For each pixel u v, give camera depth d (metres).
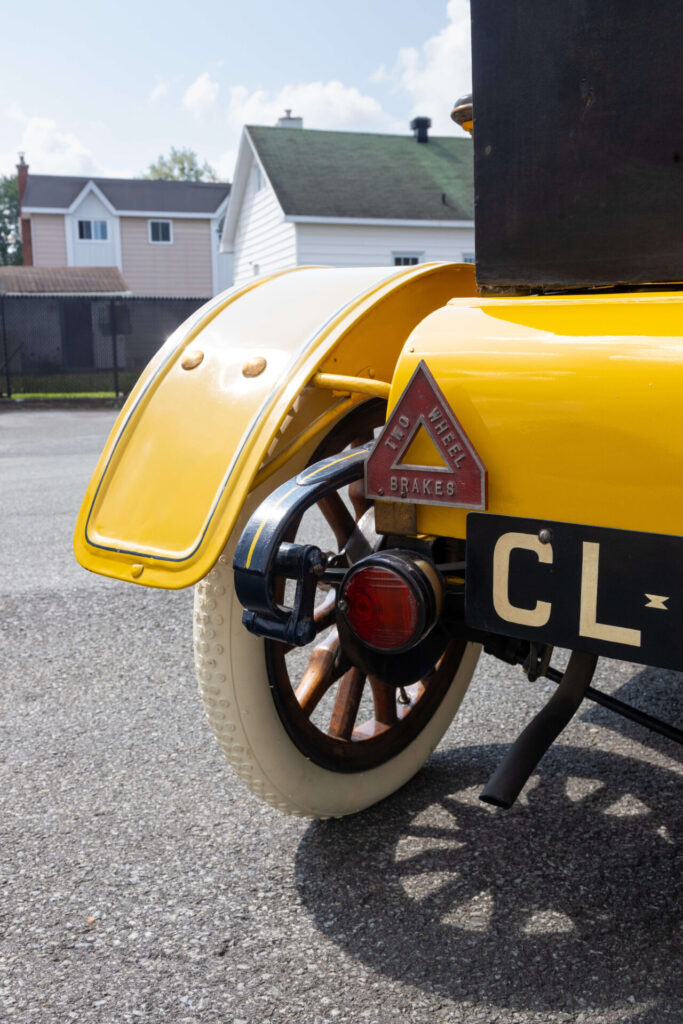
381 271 2.10
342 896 1.93
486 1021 1.57
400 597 1.52
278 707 1.97
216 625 1.87
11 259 63.50
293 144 22.83
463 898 1.92
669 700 2.92
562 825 2.19
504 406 1.47
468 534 1.52
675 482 1.32
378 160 23.05
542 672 1.87
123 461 1.83
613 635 1.39
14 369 19.16
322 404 1.90
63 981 1.68
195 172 63.62
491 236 1.66
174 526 1.69
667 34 1.37
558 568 1.43
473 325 1.57
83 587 4.35
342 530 2.27
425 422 1.55
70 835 2.18
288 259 21.03
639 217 1.47
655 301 1.45
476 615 1.53
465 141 25.23
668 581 1.33
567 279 1.58
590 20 1.45
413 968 1.70
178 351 1.94
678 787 2.36
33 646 3.52
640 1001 1.60
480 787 2.39
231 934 1.81
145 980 1.68
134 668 3.28
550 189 1.56
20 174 37.75
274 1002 1.62
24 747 2.65
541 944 1.76
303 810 2.09
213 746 2.65
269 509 1.55
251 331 1.92
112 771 2.50
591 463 1.39
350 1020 1.58
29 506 6.41
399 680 1.71
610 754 2.55
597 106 1.47
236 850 2.12
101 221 33.06
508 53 1.55
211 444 1.74
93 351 19.59
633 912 1.85
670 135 1.41
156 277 33.91
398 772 2.33
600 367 1.37
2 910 1.90
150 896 1.94
